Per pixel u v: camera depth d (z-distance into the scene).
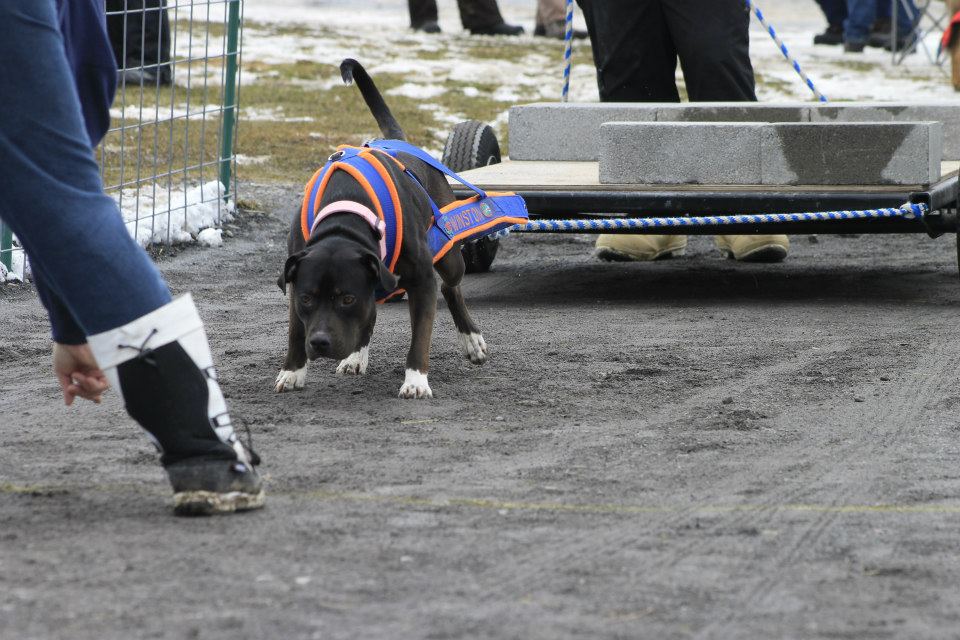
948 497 5.69
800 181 10.52
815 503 5.60
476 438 6.74
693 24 13.26
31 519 5.22
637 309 10.70
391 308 10.81
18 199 4.86
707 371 8.34
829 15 32.22
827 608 4.34
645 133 10.75
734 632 4.12
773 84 24.58
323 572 4.61
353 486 5.80
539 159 13.34
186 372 5.17
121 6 20.84
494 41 30.36
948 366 8.41
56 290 5.14
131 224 13.30
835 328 9.73
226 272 12.55
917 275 12.22
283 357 8.86
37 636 4.01
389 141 8.57
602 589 4.49
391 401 7.58
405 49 27.91
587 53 28.62
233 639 4.00
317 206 7.70
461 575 4.61
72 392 5.64
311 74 24.03
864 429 6.94
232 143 14.91
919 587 4.54
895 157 10.33
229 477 5.30
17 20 4.76
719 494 5.73
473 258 12.54
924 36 32.41
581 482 5.91
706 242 14.62
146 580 4.50
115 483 5.81
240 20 14.94
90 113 5.71
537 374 8.30
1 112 4.79
